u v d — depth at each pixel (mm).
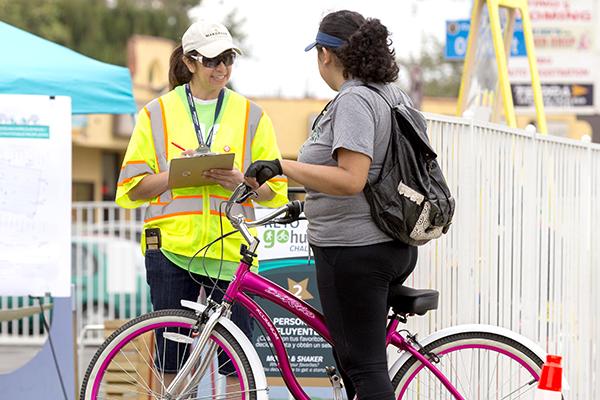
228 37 12414
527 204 14594
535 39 35969
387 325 11797
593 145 16484
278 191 12625
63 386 14867
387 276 11195
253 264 12367
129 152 12328
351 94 10977
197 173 11633
